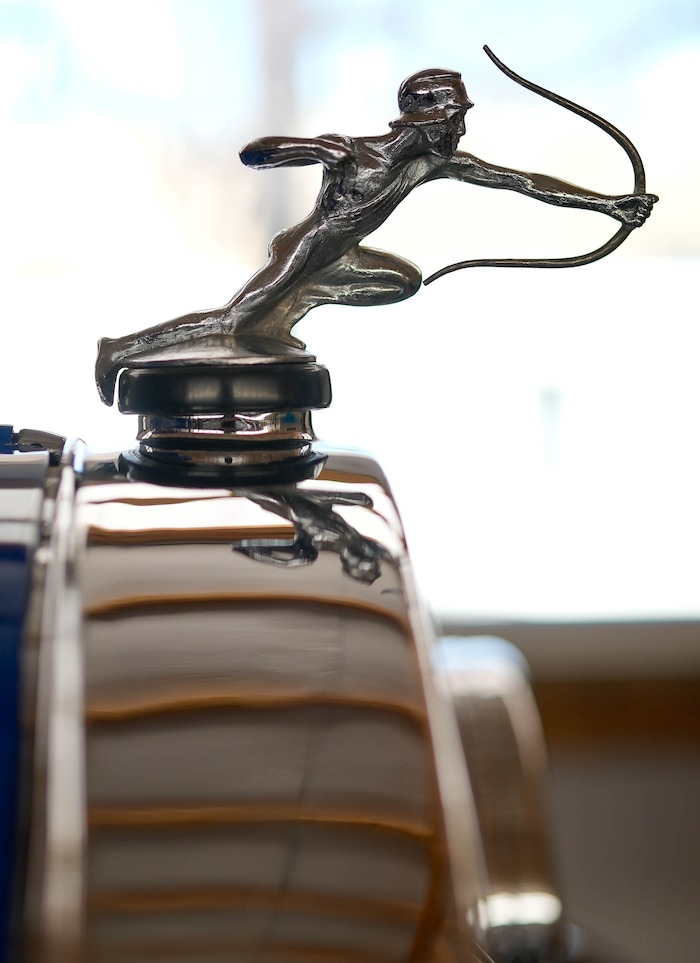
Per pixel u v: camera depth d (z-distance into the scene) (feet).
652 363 8.12
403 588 1.65
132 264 7.55
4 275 7.52
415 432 8.24
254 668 1.53
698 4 7.30
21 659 1.49
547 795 2.38
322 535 1.69
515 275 7.97
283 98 7.34
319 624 1.57
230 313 1.89
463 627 7.80
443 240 7.78
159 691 1.49
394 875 1.43
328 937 1.39
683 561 8.27
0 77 7.24
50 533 1.65
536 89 1.85
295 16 7.26
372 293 1.91
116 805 1.42
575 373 8.13
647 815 6.98
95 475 1.81
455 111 1.84
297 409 1.89
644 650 7.84
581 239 7.76
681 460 8.32
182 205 7.48
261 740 1.48
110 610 1.55
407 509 8.29
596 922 6.04
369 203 1.85
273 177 7.47
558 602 7.91
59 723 1.45
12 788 1.42
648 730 7.80
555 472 8.33
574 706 7.83
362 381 8.13
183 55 7.28
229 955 1.37
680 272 7.89
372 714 1.51
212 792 1.43
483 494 8.31
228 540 1.67
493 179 1.86
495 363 8.12
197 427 1.87
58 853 1.39
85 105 7.32
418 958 1.40
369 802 1.46
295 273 1.87
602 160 7.48
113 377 1.89
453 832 1.47
